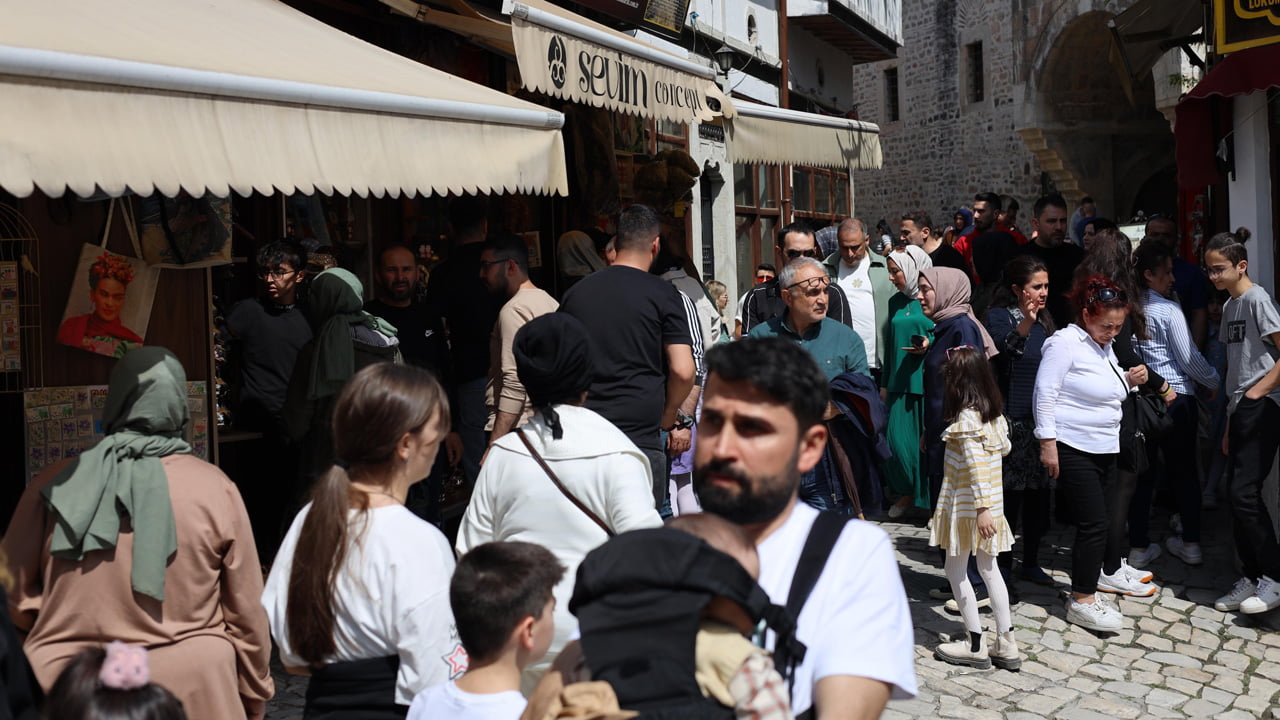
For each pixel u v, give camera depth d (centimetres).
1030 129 2458
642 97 628
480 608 246
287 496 604
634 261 464
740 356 205
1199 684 552
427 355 611
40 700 220
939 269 674
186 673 314
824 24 1599
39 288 482
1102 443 615
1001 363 713
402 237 757
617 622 174
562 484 330
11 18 324
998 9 2606
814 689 200
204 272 550
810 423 208
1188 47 1062
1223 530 812
